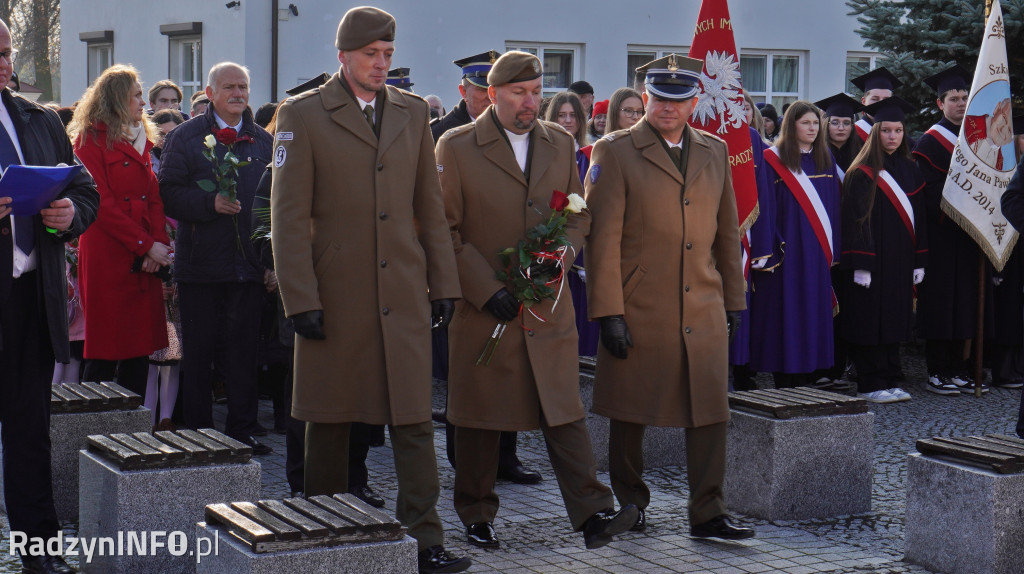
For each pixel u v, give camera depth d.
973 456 5.22
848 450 6.25
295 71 17.45
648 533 5.85
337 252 4.92
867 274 9.72
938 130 10.41
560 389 5.36
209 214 7.08
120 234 7.17
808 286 9.49
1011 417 9.26
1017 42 11.67
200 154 7.19
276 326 7.58
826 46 20.03
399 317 4.95
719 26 8.34
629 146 5.66
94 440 5.24
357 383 4.95
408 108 5.08
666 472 7.19
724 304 5.85
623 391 5.71
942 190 10.21
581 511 5.25
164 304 7.68
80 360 8.30
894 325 9.91
